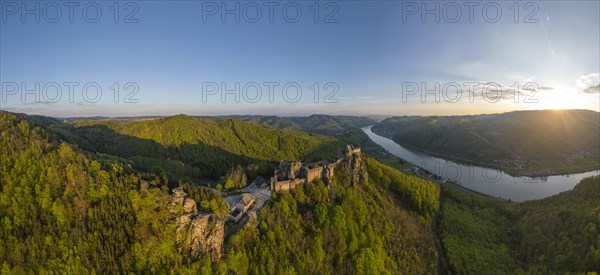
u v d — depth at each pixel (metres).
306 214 123.44
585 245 131.75
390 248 132.25
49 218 97.00
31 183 104.69
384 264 121.25
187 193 107.75
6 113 132.75
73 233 93.25
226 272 93.38
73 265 87.81
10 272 85.88
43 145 119.31
